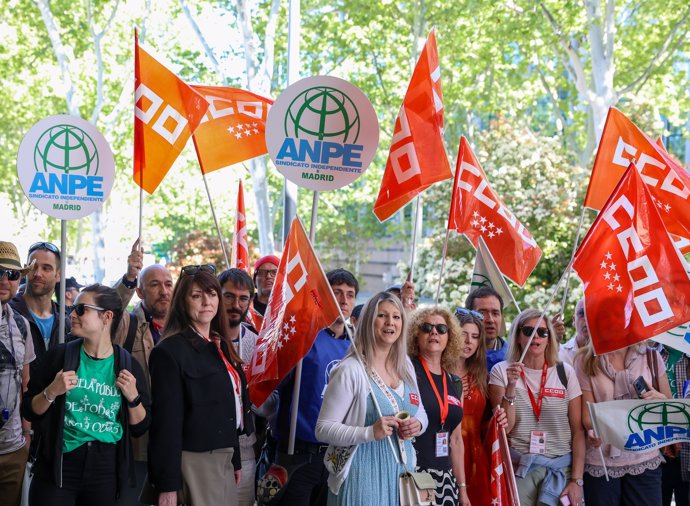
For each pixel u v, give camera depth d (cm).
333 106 656
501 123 1839
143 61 732
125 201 3700
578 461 680
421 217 2341
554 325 791
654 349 730
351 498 543
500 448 643
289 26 1416
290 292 625
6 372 623
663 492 798
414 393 572
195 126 743
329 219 3203
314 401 648
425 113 732
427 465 594
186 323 576
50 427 555
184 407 563
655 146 759
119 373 562
